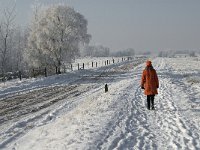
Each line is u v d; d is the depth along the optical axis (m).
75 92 24.92
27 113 16.34
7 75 44.31
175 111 15.05
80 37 53.31
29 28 54.44
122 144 9.64
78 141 9.74
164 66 55.94
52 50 50.62
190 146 9.53
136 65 62.97
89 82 32.97
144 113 14.79
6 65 58.72
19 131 12.38
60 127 12.11
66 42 50.88
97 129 11.26
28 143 10.38
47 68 52.12
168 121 12.98
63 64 51.84
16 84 30.95
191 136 10.67
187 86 26.28
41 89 27.50
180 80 31.77
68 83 32.28
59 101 20.38
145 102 18.12
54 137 10.59
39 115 15.67
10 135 11.78
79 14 53.00
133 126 12.14
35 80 34.28
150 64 15.76
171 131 11.37
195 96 20.33
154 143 9.88
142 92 22.56
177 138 10.44
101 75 41.25
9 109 17.66
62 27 50.69
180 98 19.20
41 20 52.22
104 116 13.67
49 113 16.17
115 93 21.78
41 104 19.25
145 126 12.20
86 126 11.77
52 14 51.25
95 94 23.03
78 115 14.30
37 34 51.28
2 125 13.60
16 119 14.84
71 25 51.31
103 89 26.22
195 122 12.70
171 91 22.58
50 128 12.26
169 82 28.80
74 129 11.38
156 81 15.63
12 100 21.20
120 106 16.41
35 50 52.81
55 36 50.69
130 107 16.27
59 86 29.66
